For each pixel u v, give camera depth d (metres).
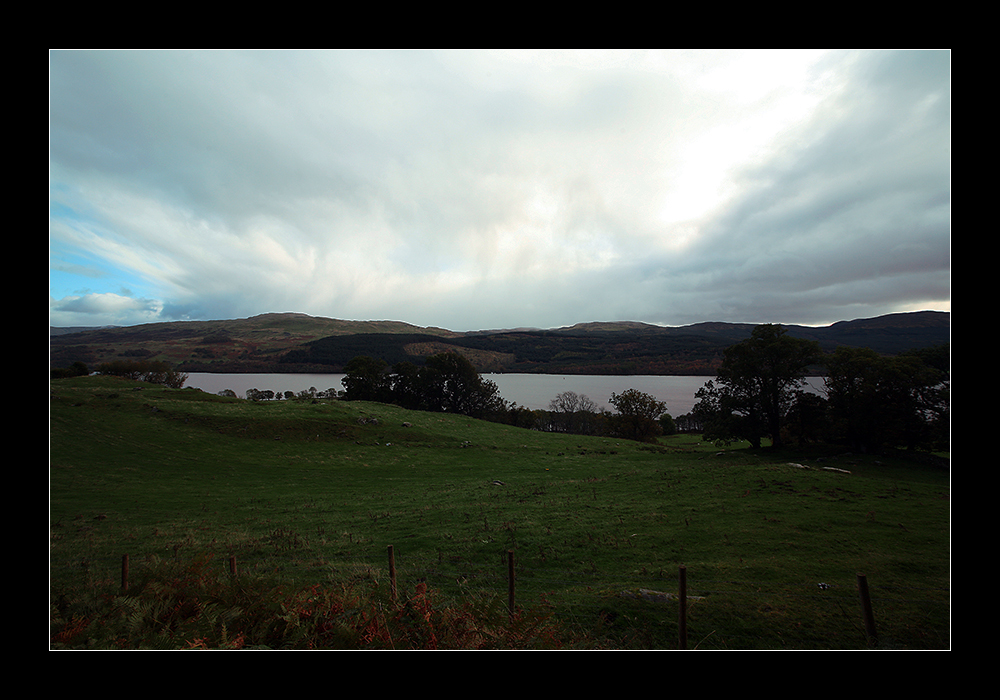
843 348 43.53
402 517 24.09
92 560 16.58
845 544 16.20
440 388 90.00
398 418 63.22
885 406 39.31
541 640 7.16
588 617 10.99
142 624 6.99
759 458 41.94
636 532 18.81
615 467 43.31
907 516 18.98
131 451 41.53
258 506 27.95
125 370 91.12
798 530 17.75
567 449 56.09
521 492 29.77
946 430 37.44
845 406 41.16
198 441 47.09
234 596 7.85
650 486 27.70
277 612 7.37
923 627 10.12
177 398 61.50
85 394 57.41
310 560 16.98
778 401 47.19
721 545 16.73
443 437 57.31
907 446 40.50
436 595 8.26
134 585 8.22
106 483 32.72
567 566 15.84
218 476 37.50
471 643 6.84
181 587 8.12
